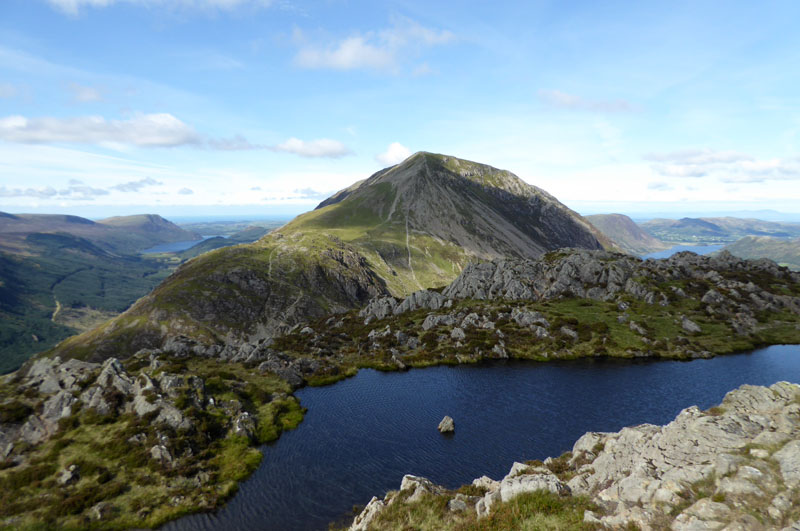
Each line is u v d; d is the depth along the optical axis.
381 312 142.75
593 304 122.62
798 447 21.69
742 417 27.83
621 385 77.50
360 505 43.59
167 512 42.66
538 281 141.88
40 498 43.09
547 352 97.31
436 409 69.75
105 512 41.97
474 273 153.50
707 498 21.33
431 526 29.22
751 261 152.50
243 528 40.41
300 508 43.44
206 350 101.38
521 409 68.00
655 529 21.09
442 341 108.88
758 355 92.38
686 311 114.06
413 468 50.81
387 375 89.50
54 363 70.31
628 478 26.94
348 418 67.25
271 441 59.28
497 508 27.55
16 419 54.91
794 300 116.44
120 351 168.25
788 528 17.47
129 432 54.06
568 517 24.52
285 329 196.62
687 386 76.06
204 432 57.03
